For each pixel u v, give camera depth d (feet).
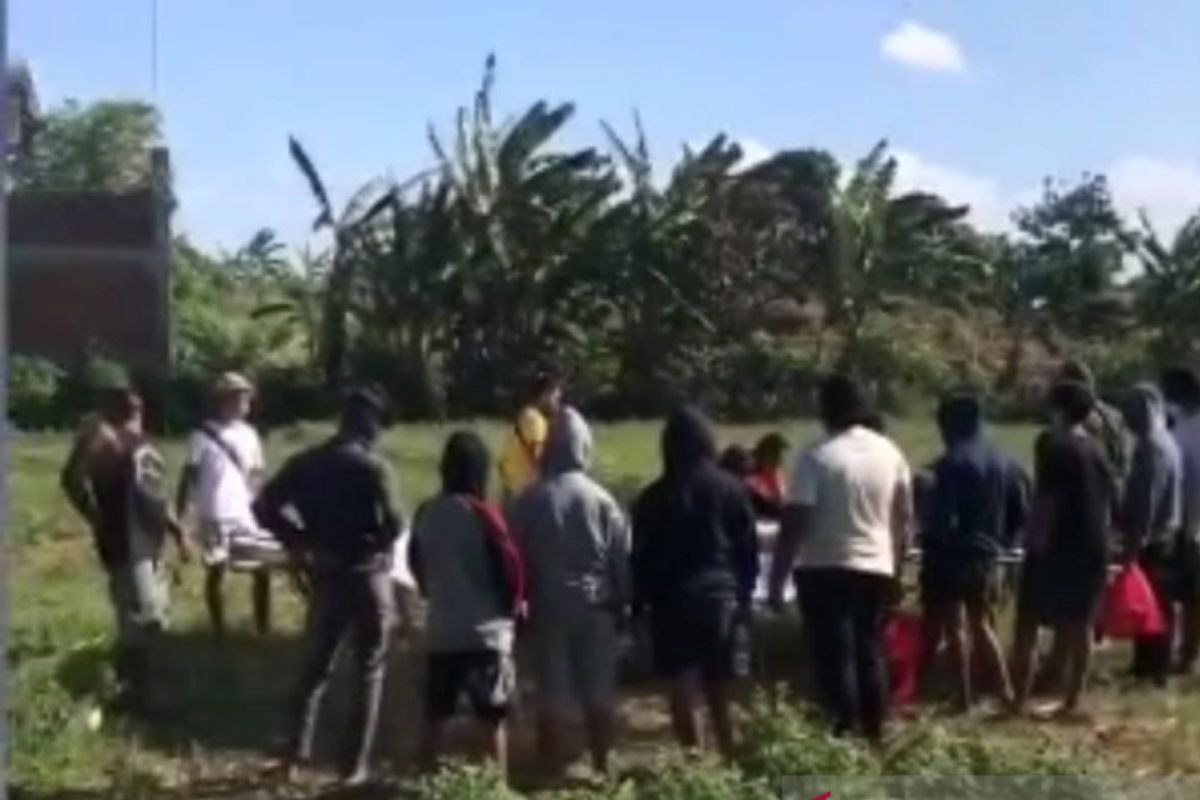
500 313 134.62
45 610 48.70
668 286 136.77
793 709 33.24
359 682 34.76
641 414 137.80
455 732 36.27
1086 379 40.24
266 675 42.45
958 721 38.40
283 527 34.86
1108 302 154.20
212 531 44.16
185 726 38.63
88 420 42.86
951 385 141.28
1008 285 153.79
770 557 38.86
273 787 34.96
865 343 142.82
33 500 70.90
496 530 33.22
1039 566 39.09
